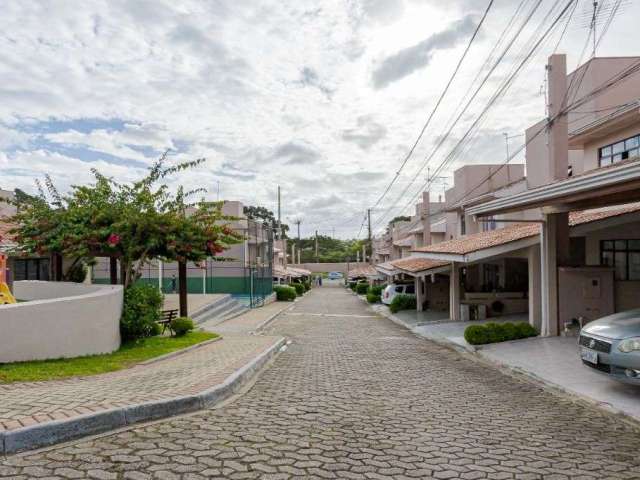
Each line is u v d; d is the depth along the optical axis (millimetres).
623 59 16281
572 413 6203
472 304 20438
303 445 4566
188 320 13242
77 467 3814
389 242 58688
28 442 4227
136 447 4332
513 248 14203
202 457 4129
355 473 3920
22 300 13398
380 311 28906
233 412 5758
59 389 6125
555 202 10320
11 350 7527
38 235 12359
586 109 16469
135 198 12352
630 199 10336
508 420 5801
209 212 13273
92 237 11781
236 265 33312
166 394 5895
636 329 6836
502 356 10680
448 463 4238
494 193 21922
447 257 15648
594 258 14820
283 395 6879
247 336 14938
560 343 12164
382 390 7441
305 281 64938
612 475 4070
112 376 7352
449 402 6719
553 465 4273
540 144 18125
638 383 6473
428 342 14789
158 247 12727
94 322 9047
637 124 14484
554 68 13945
